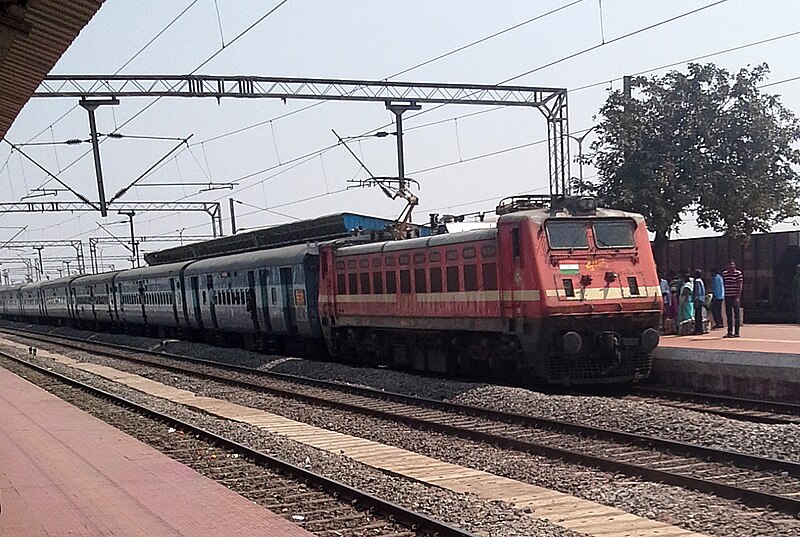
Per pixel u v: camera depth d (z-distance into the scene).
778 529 7.79
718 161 24.38
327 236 27.14
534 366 16.73
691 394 15.95
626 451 11.55
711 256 27.14
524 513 8.59
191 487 9.73
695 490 9.31
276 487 10.09
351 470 10.93
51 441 13.14
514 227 16.77
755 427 12.07
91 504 8.95
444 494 9.45
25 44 8.68
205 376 23.72
